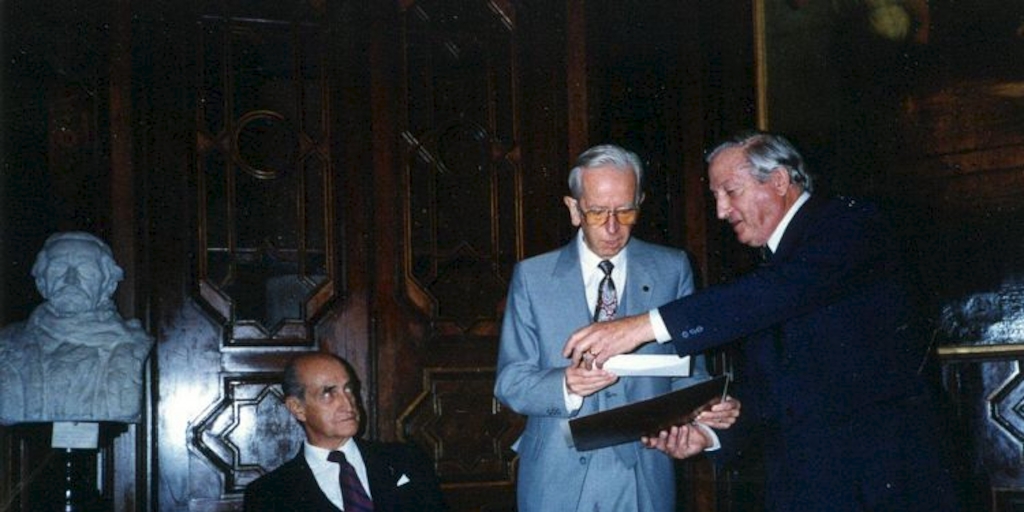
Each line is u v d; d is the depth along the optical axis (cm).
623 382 281
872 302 239
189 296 431
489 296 471
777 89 461
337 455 339
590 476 274
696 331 236
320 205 455
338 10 463
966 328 414
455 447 457
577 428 238
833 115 448
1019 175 407
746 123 473
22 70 402
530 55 485
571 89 483
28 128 402
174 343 427
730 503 457
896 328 238
